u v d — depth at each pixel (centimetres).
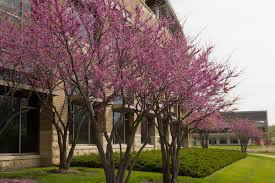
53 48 876
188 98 897
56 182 1134
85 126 1956
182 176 1436
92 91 933
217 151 3019
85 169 1500
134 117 2408
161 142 1148
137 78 866
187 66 930
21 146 1542
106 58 885
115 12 878
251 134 5391
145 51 848
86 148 1912
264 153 5412
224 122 2817
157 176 1363
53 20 775
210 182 1336
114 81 823
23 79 1227
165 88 857
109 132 2097
